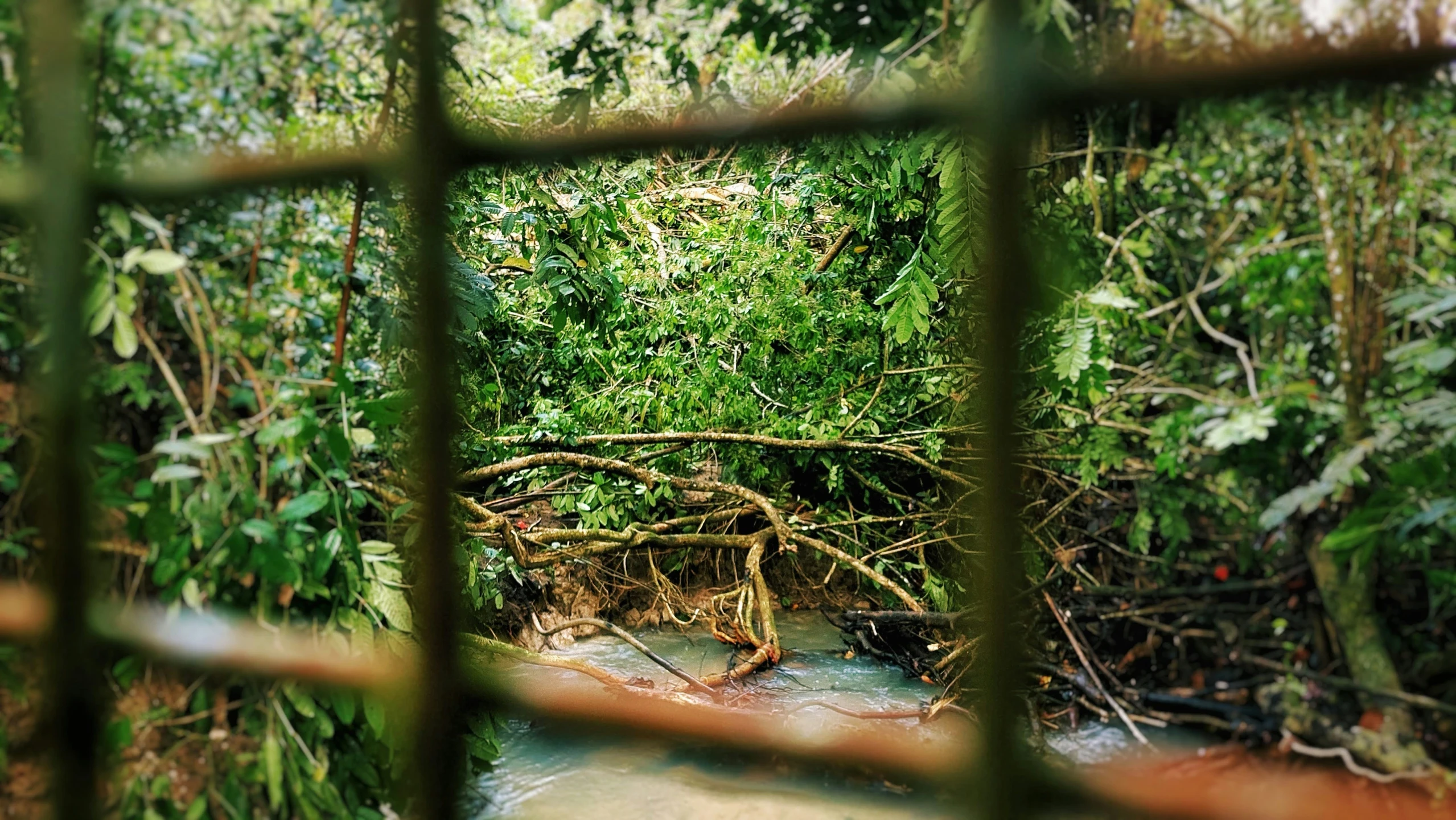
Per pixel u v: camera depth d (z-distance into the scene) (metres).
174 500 1.70
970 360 3.06
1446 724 1.27
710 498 4.38
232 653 1.57
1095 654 1.80
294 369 1.82
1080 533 1.93
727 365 4.24
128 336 1.64
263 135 1.78
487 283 2.72
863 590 4.39
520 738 2.66
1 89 1.59
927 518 3.79
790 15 2.10
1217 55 1.47
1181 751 1.53
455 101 2.12
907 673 3.42
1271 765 1.41
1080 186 1.91
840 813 2.14
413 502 1.87
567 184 3.32
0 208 1.54
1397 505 1.31
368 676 1.45
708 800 2.25
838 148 2.93
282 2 1.77
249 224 1.78
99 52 1.65
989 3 1.10
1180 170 1.71
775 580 4.46
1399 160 1.37
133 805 1.64
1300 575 1.48
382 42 1.75
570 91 2.23
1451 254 1.35
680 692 3.15
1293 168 1.53
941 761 1.13
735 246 4.16
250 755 1.73
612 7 2.21
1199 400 1.67
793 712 2.90
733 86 2.41
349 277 1.80
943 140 2.24
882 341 4.02
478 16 2.35
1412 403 1.35
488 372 3.79
